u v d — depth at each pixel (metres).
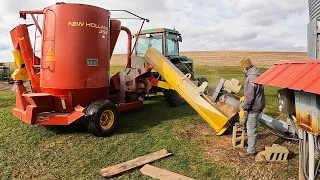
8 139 5.98
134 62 10.88
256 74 4.77
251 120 4.96
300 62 3.39
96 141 5.94
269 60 42.47
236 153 5.24
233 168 4.60
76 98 6.29
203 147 5.59
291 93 3.62
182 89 6.96
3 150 5.43
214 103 6.45
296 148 5.43
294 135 5.73
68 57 6.09
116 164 4.93
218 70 27.45
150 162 4.89
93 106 6.09
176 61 11.71
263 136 6.15
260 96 4.84
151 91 9.15
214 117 6.19
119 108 7.43
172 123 7.34
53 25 6.11
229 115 6.16
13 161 4.97
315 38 4.83
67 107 6.31
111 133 6.34
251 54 57.00
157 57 7.83
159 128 6.88
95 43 6.37
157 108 9.23
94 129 6.03
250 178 4.28
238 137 5.53
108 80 6.86
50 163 4.93
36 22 6.53
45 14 6.27
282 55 53.53
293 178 4.22
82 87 6.22
